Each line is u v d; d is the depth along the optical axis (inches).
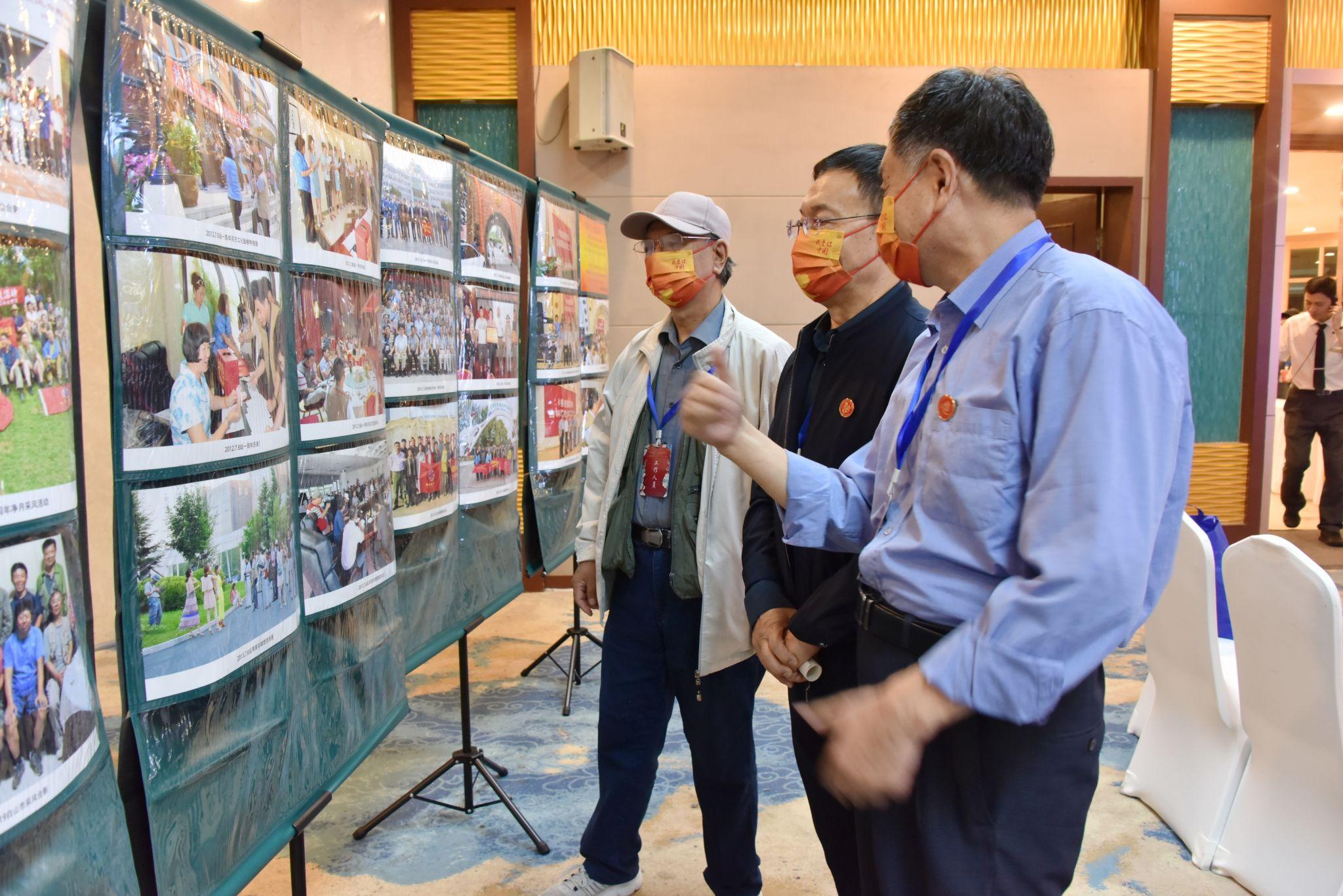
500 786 108.9
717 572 80.1
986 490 42.5
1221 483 216.2
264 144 60.6
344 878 95.3
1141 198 206.7
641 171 205.9
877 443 56.6
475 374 113.6
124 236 47.3
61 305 40.5
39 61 38.7
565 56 207.5
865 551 49.7
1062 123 205.2
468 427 111.6
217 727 53.9
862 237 66.6
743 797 83.0
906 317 64.4
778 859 100.0
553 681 152.9
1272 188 208.4
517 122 205.5
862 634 50.2
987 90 44.6
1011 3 208.1
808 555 65.8
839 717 39.4
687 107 205.0
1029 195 45.6
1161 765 111.2
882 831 47.0
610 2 206.8
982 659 37.2
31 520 38.4
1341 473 242.2
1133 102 204.7
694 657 83.1
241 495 56.5
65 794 39.9
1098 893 93.5
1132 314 39.4
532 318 134.7
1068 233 223.5
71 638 41.0
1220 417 216.4
